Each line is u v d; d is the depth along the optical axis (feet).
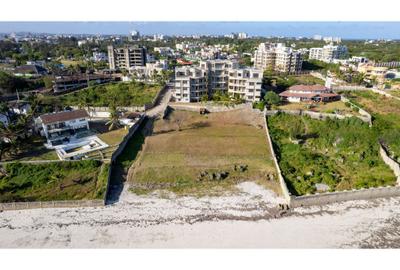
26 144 232.53
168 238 148.56
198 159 221.05
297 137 257.34
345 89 386.32
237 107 315.99
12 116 281.13
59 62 640.58
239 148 238.27
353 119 267.59
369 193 178.81
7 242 144.56
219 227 156.76
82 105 314.96
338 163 217.56
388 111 305.12
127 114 299.17
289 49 575.38
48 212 166.30
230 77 351.87
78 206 171.22
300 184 188.96
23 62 606.14
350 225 158.92
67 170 198.90
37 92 393.29
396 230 155.53
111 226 156.56
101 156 214.90
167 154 228.22
